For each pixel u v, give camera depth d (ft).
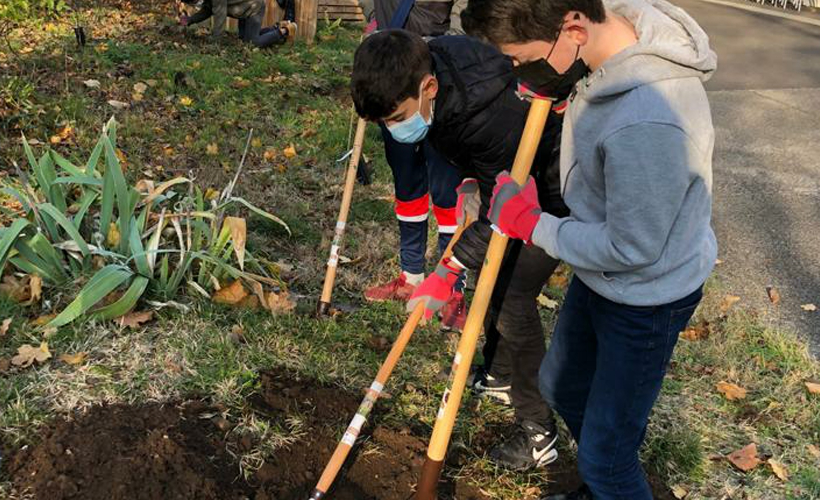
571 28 5.98
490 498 9.31
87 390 9.71
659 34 5.90
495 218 7.11
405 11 13.83
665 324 6.63
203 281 11.94
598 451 7.27
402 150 10.92
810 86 28.12
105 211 11.63
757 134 22.93
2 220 12.97
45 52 21.71
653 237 5.96
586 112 6.32
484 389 10.75
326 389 10.49
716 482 9.95
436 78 7.84
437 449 7.77
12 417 9.07
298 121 19.84
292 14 26.94
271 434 9.49
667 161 5.79
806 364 12.51
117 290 11.45
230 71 22.40
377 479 9.23
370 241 14.55
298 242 14.33
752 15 40.52
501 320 8.82
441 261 8.34
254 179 16.39
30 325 10.71
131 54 22.53
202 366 10.41
